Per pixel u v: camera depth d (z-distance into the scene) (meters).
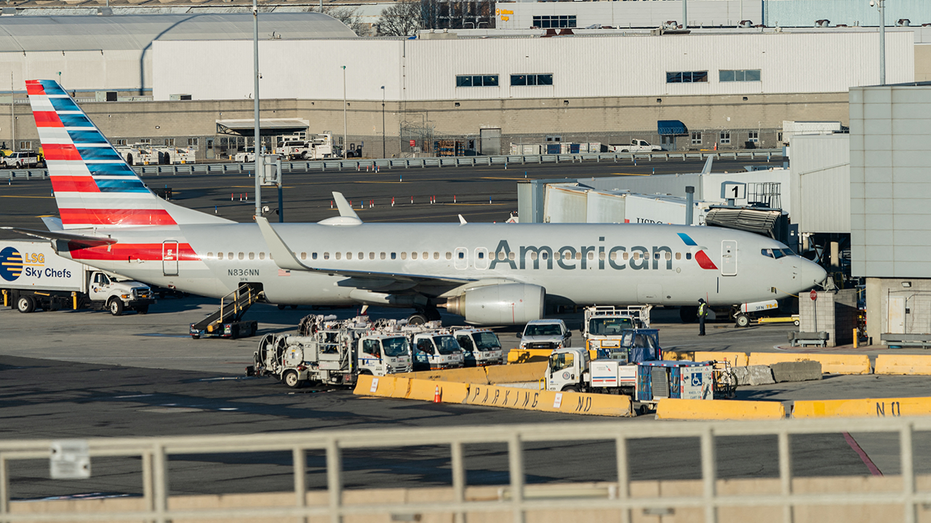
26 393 169.62
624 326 196.25
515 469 47.78
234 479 107.44
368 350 173.62
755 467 109.81
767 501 47.50
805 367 173.12
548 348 191.50
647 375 149.88
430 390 162.75
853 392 160.88
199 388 174.75
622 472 47.97
